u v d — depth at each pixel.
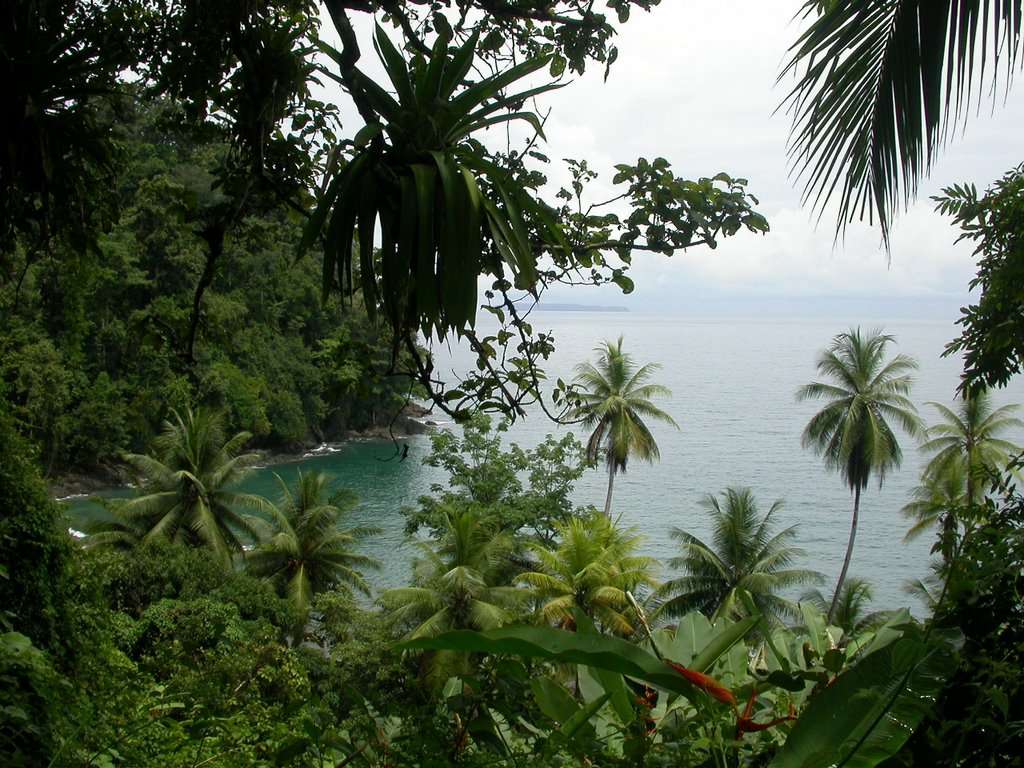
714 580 26.06
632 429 35.34
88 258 3.72
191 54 3.32
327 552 26.34
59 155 3.09
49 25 2.96
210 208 3.54
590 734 1.73
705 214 3.08
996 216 4.55
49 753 2.52
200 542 26.97
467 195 2.11
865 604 36.91
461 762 1.55
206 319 3.73
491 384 3.24
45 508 4.68
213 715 2.31
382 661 17.44
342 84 2.39
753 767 1.62
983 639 1.68
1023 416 76.81
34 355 30.73
